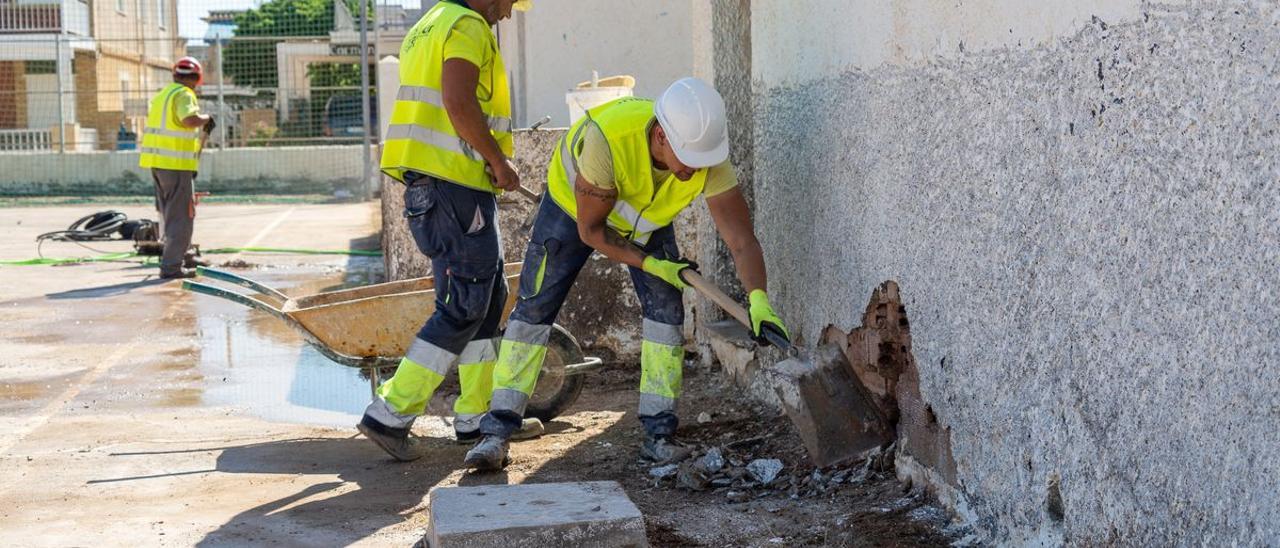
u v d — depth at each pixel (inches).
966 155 132.9
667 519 156.6
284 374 270.4
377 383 209.5
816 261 186.9
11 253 528.4
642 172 167.9
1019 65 120.0
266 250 533.0
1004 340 126.9
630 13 419.5
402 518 159.8
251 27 1396.4
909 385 158.9
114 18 1298.0
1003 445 129.2
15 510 164.6
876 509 153.6
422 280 216.1
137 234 505.4
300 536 152.5
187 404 239.3
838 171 175.0
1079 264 111.0
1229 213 89.4
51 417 226.8
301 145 1071.6
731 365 233.1
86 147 1111.0
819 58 182.1
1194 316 94.2
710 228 247.9
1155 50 97.3
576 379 212.7
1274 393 85.2
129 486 176.9
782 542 144.9
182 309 368.8
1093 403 110.0
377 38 847.7
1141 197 100.4
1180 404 96.6
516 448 197.5
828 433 161.3
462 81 172.7
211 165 949.2
